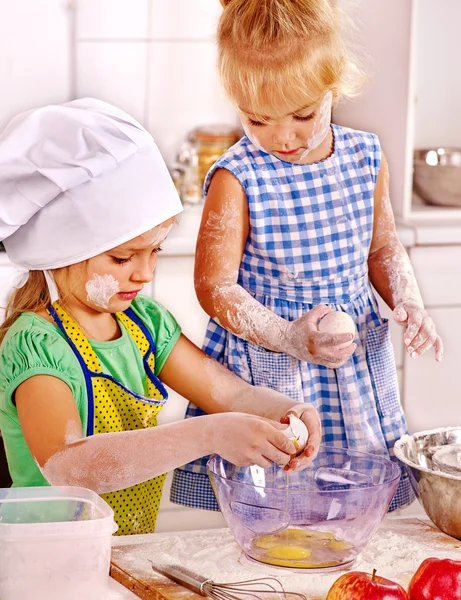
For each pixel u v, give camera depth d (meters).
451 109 2.98
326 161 1.55
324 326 1.42
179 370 1.46
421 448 1.36
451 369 2.69
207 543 1.20
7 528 0.93
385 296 1.65
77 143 1.18
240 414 1.16
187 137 3.00
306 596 1.03
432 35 2.91
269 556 1.11
